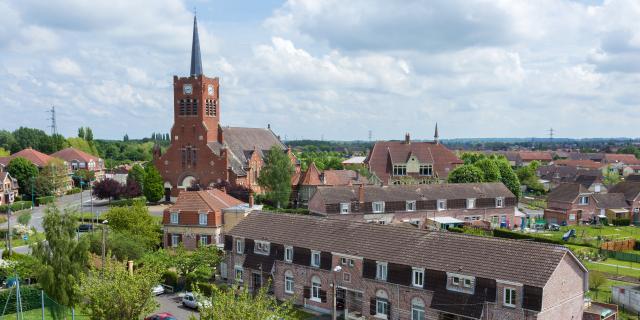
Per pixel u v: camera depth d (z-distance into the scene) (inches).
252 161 5753.0
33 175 6417.3
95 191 5625.0
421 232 2326.5
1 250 3521.2
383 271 2267.5
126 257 2837.1
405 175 6358.3
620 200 5329.7
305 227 2645.2
